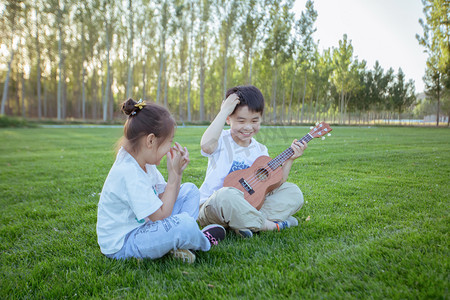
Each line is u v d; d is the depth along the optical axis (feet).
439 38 81.30
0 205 10.60
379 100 138.41
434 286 4.40
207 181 8.03
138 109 5.65
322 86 130.52
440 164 16.92
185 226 5.46
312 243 6.42
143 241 5.54
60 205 10.29
